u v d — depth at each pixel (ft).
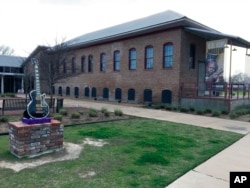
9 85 119.24
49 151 19.01
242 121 40.27
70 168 15.80
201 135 27.45
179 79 59.21
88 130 28.37
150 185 13.61
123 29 78.74
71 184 13.38
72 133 26.50
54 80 59.41
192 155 19.43
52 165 16.26
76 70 85.51
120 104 66.59
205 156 19.29
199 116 45.37
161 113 48.42
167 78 62.03
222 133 29.12
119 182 13.85
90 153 19.21
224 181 14.53
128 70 73.15
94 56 86.94
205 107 53.62
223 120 40.88
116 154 19.11
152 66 66.18
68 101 75.31
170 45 61.93
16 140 17.71
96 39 82.94
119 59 76.74
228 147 22.70
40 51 70.38
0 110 41.91
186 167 16.63
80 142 22.63
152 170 15.88
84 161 17.25
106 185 13.41
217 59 56.44
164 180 14.33
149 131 28.71
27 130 17.65
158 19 69.62
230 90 51.39
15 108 41.04
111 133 26.78
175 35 60.13
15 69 117.70
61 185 13.21
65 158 17.80
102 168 15.98
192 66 63.36
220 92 62.64
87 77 90.43
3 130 27.22
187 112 51.08
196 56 63.67
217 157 19.35
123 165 16.65
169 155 19.19
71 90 99.50
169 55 62.23
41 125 18.38
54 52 62.49
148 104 63.57
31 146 17.95
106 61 81.66
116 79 77.61
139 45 69.67
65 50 65.41
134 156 18.71
